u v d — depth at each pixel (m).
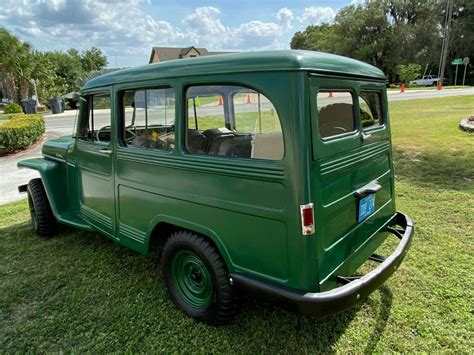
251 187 2.10
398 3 46.31
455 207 4.55
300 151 1.90
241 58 2.09
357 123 2.49
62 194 4.01
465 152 7.02
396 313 2.68
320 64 2.03
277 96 1.95
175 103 2.46
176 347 2.43
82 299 2.99
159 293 3.04
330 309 1.97
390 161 3.10
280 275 2.08
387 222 3.02
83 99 3.38
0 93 37.31
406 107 15.16
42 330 2.64
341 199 2.24
